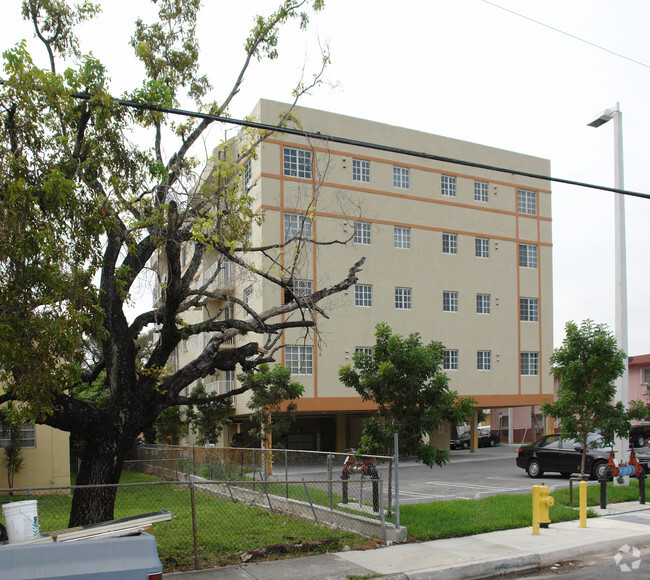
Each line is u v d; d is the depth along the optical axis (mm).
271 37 10914
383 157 29953
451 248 31969
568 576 8250
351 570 8023
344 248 28266
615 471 15508
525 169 34719
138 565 4887
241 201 9789
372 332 28766
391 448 11305
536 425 50219
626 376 16562
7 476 17859
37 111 7941
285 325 9664
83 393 24078
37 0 9836
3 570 4539
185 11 11305
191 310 34094
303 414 31719
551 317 34938
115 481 8898
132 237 9297
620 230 16891
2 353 6543
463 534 10258
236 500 14391
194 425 28000
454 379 31172
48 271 6914
